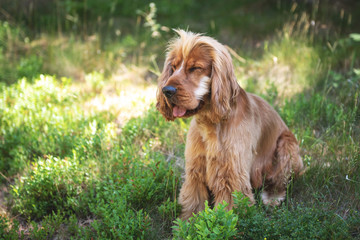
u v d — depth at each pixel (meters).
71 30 8.16
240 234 2.86
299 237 2.74
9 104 5.34
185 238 2.74
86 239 3.13
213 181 3.28
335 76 5.18
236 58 6.61
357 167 3.63
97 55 7.00
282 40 6.55
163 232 3.25
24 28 7.93
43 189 3.64
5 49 7.25
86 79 6.01
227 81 3.04
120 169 3.83
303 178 3.66
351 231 3.00
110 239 3.01
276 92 5.20
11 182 4.11
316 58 6.00
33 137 4.46
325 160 3.90
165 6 9.09
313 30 6.81
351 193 3.45
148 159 4.11
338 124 4.36
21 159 4.17
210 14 8.93
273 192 3.64
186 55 3.02
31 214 3.63
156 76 6.37
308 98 5.26
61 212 3.66
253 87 5.50
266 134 3.57
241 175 3.19
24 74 6.16
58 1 9.02
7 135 4.52
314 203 3.35
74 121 4.83
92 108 5.37
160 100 3.27
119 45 7.43
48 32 8.02
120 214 3.18
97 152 4.29
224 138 3.15
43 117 4.87
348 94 4.86
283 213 3.00
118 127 4.93
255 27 7.86
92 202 3.62
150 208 3.50
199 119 3.17
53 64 6.68
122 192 3.40
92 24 8.38
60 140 4.35
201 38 3.07
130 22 8.63
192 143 3.33
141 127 4.63
